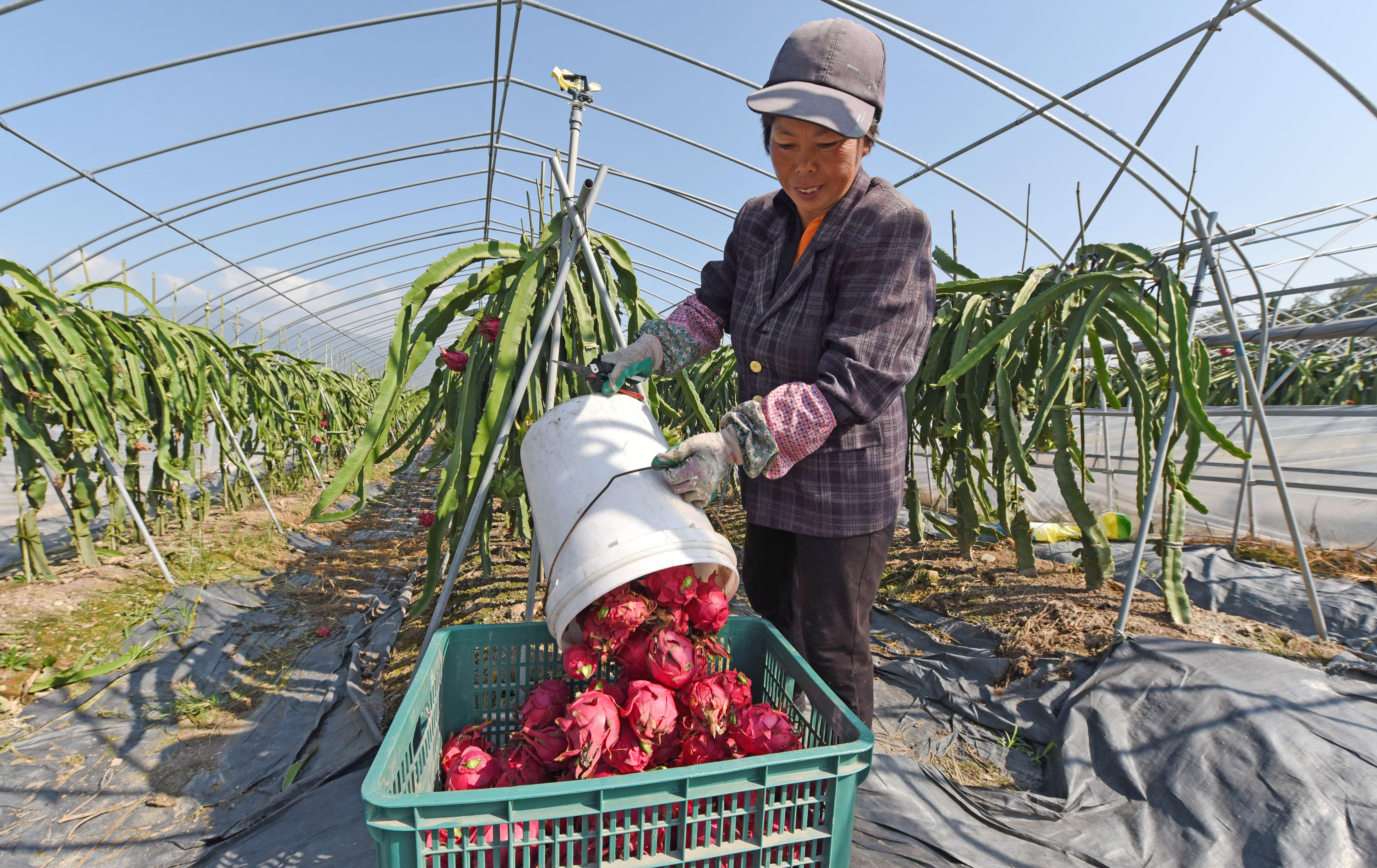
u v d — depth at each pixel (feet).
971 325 8.85
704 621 3.42
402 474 26.68
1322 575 9.47
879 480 4.18
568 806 2.51
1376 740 4.66
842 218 3.85
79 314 9.45
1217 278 7.43
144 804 5.07
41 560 9.21
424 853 2.40
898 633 8.37
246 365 15.79
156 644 7.75
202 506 12.44
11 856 4.48
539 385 6.31
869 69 3.46
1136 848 4.41
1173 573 7.52
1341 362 18.44
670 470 3.40
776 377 4.40
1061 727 5.65
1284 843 4.10
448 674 4.10
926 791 5.06
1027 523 8.84
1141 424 7.59
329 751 5.73
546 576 3.61
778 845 2.75
